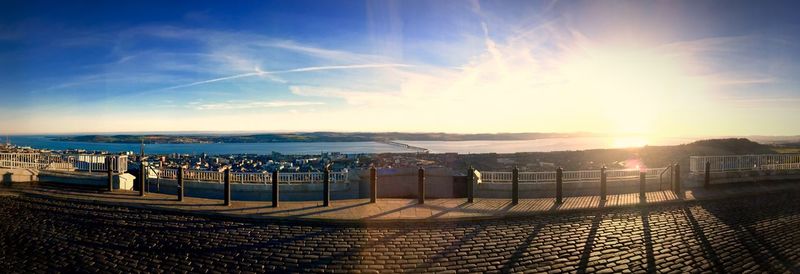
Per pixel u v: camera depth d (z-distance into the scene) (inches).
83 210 472.7
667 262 311.1
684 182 681.0
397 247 340.5
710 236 378.6
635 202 529.3
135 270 293.3
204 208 476.7
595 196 592.4
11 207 485.4
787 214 470.3
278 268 296.2
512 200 522.0
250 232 383.6
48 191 593.3
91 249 335.9
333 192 634.2
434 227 403.9
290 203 515.5
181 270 293.6
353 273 287.0
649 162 995.3
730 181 703.1
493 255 322.0
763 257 325.4
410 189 661.3
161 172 688.4
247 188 631.2
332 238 365.1
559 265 302.4
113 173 676.1
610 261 311.3
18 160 764.6
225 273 288.2
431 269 294.0
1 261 307.0
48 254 323.9
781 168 754.8
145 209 480.4
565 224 419.5
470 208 481.7
